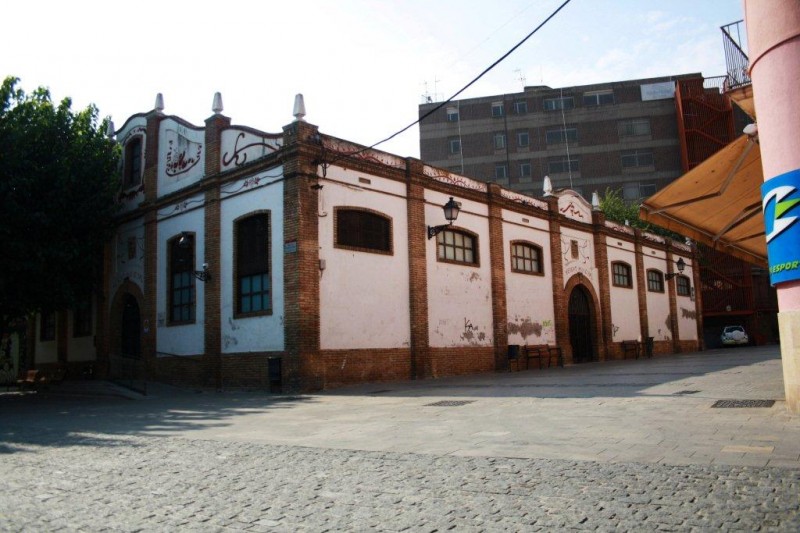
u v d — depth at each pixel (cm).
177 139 2006
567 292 2488
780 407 816
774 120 766
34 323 2677
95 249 2097
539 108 5494
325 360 1548
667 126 5294
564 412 888
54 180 1859
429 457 604
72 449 745
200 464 621
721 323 4447
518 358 2162
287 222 1561
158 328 1969
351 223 1683
